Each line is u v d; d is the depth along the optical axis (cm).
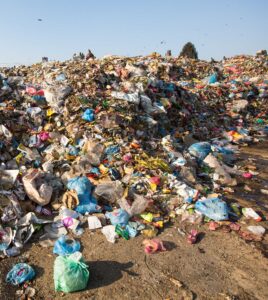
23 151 833
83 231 618
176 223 659
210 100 1661
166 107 1267
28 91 1076
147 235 614
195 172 903
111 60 1652
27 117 957
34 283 493
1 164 775
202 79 2023
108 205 700
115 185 716
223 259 559
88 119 973
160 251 571
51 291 477
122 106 1080
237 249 588
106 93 1146
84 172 773
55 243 574
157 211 682
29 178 686
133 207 668
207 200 708
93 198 699
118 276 509
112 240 593
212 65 2370
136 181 756
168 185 771
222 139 1328
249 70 2336
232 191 841
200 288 490
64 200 677
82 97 1042
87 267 508
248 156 1174
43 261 540
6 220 613
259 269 537
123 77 1350
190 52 3152
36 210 662
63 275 470
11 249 562
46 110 1004
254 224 680
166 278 507
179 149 1062
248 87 1898
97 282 496
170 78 1811
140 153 892
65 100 1038
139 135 1032
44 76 1331
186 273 521
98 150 842
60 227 623
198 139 1273
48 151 862
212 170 940
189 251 576
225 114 1597
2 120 902
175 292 480
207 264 545
